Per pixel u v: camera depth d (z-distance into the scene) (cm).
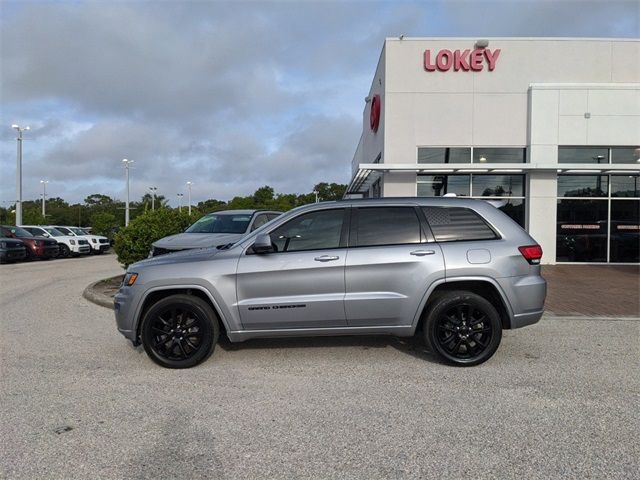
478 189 1581
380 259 513
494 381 479
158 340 525
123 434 368
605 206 1553
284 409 414
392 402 427
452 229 531
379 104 1758
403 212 538
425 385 469
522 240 531
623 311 819
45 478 307
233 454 337
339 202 545
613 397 436
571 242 1556
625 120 1537
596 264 1548
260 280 514
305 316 516
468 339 519
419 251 516
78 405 425
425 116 1575
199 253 552
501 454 334
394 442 352
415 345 605
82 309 895
